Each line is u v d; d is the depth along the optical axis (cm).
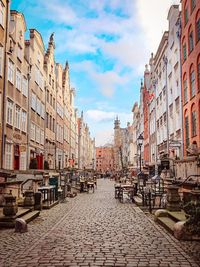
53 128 4703
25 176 2084
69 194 2817
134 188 2503
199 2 2394
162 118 3944
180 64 2958
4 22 2480
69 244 923
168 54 3559
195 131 2528
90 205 2088
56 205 2091
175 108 3216
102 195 3061
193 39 2556
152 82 4703
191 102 2630
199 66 2430
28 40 3247
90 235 1061
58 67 5069
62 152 5459
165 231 1122
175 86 3216
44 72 4053
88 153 11731
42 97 3925
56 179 2419
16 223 1112
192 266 698
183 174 2095
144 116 5853
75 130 7688
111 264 716
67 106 6147
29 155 3192
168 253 809
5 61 2464
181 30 2958
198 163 1727
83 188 3544
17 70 2842
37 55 3634
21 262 732
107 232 1115
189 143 2683
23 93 3058
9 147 2630
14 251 837
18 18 2864
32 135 3381
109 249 859
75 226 1247
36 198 1756
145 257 773
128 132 9556
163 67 3869
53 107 4700
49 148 4356
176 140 2952
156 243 928
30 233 1092
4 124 2423
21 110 2970
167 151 3491
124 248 870
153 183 2289
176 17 3262
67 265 707
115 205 2078
